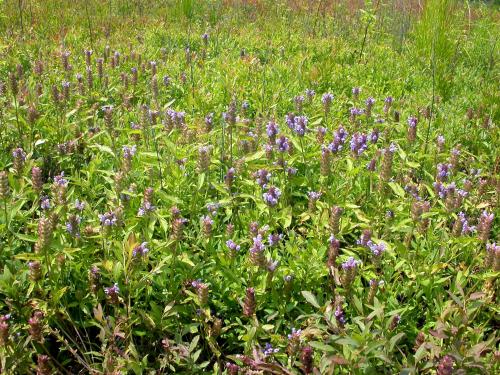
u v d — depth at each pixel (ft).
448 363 1.87
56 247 2.31
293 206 3.37
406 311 2.56
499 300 2.66
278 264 2.58
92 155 3.61
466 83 6.15
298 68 5.81
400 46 7.87
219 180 3.39
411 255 2.81
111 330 2.36
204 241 2.71
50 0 8.30
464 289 2.77
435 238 2.91
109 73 5.39
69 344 2.47
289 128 3.84
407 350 2.37
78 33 6.96
